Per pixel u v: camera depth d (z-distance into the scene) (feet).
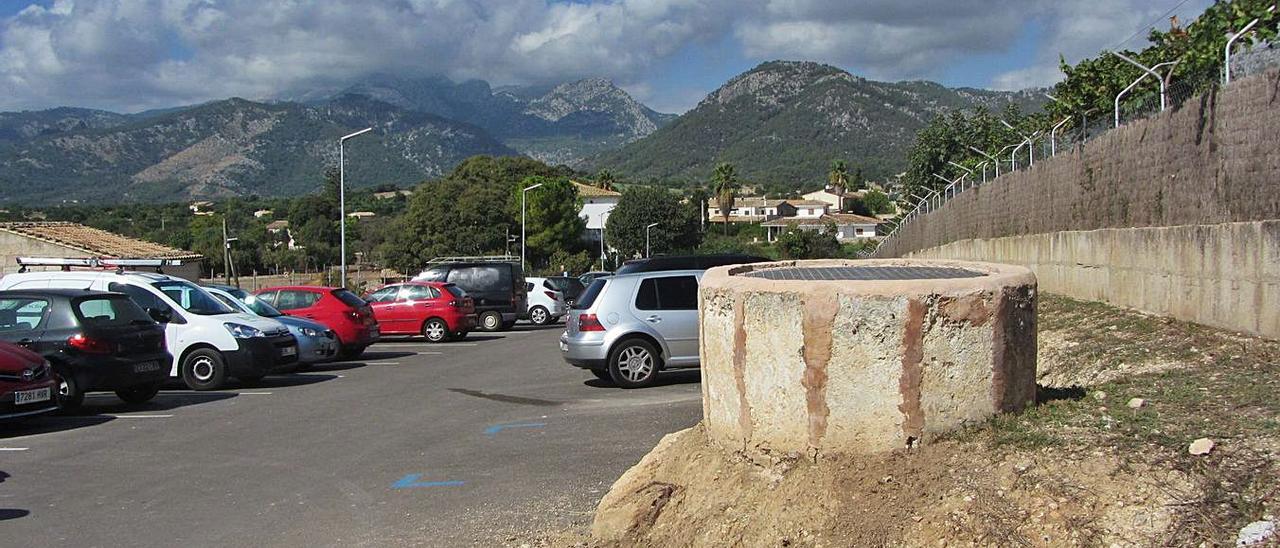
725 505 18.33
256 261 219.61
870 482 16.85
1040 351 39.65
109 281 50.90
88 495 26.58
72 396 39.88
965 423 17.65
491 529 22.08
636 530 19.19
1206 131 35.04
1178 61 40.22
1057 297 55.67
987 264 21.77
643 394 42.55
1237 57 34.04
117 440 34.73
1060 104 76.74
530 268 269.23
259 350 49.19
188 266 130.72
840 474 17.12
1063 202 56.54
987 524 15.44
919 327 17.19
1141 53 63.05
